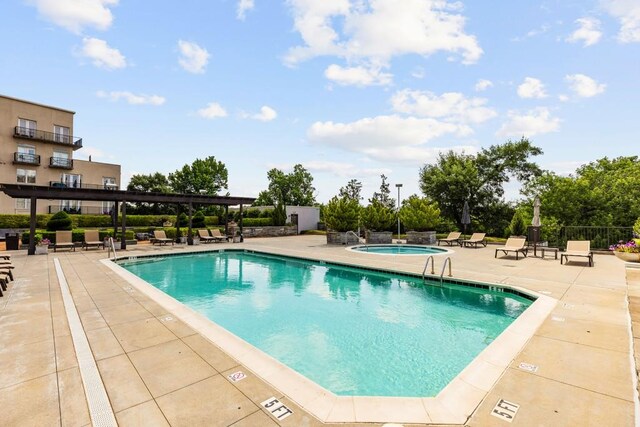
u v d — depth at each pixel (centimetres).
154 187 4131
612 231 1767
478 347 512
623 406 275
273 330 589
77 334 452
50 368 349
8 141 2870
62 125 3225
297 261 1380
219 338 438
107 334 453
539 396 294
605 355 377
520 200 2919
